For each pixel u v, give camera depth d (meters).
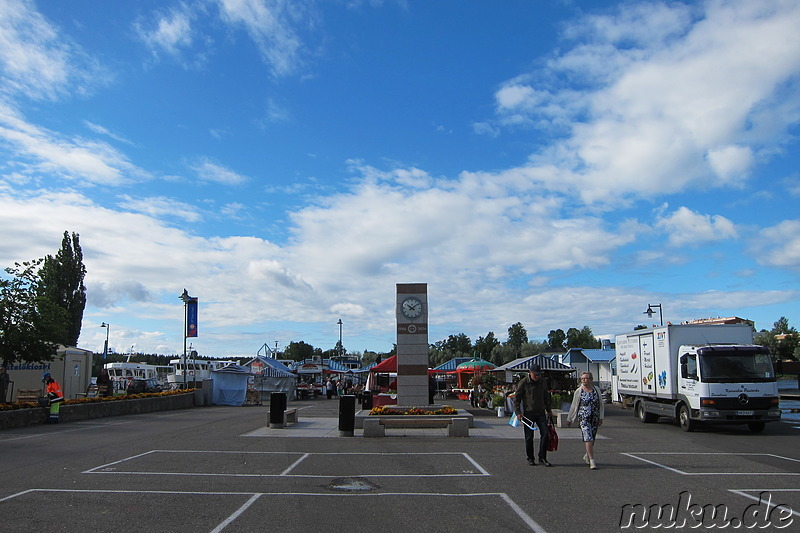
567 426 19.62
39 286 25.77
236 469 11.15
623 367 25.11
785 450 14.32
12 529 6.91
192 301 36.84
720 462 12.22
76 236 49.75
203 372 54.59
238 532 6.82
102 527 7.00
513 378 36.06
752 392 18.39
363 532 6.85
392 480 10.11
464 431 17.17
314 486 9.54
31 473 10.62
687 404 19.42
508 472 10.96
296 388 48.88
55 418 20.91
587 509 8.01
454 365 51.28
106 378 33.50
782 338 59.59
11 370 30.14
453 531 6.91
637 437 17.41
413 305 23.08
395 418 18.47
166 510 7.85
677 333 20.78
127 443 15.13
